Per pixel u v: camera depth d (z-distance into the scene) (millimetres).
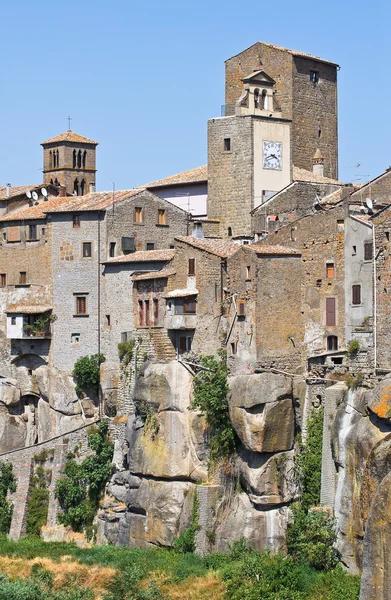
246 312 127125
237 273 128625
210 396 126688
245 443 122312
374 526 104125
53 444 149125
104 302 149125
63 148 186875
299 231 127750
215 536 125125
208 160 154500
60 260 152375
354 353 121875
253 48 164625
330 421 118125
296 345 126812
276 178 153500
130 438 136750
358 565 111375
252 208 151125
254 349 125750
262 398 121312
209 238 144750
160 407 132625
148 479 133250
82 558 131125
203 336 131750
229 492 126062
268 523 121438
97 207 150875
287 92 162000
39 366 154000
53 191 169250
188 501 128125
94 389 149500
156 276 137000
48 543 141500
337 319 124625
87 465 144125
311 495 118875
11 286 156500
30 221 155250
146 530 131625
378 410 110688
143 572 122562
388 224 119312
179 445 130375
